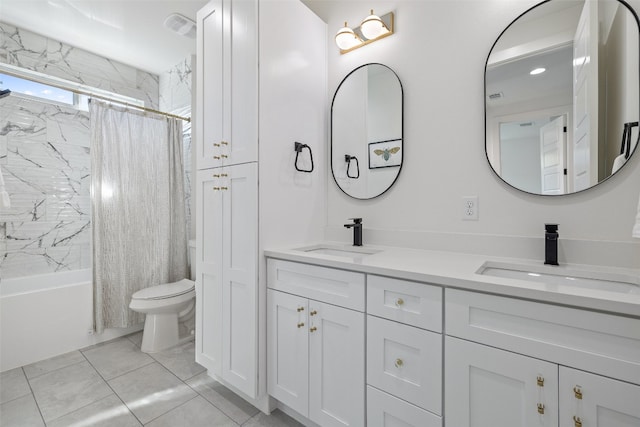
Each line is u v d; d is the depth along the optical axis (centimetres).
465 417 91
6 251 238
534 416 80
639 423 68
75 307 224
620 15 111
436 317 97
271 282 150
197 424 145
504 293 83
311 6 204
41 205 254
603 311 72
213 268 172
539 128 126
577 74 118
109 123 243
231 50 161
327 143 193
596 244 112
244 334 154
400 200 164
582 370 74
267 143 152
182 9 222
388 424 109
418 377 101
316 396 131
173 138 282
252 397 150
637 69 108
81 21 236
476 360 89
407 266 110
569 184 119
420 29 158
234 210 159
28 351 203
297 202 171
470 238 140
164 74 323
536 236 126
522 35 130
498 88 135
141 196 258
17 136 244
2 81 237
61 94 269
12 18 232
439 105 151
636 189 108
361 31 177
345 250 169
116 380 184
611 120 112
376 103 173
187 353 220
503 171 133
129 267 248
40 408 157
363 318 115
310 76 181
